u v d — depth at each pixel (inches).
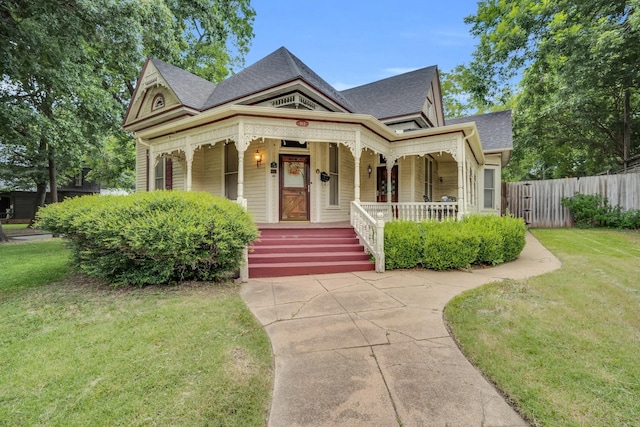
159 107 467.8
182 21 621.6
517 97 713.6
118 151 754.2
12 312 149.1
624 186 449.1
